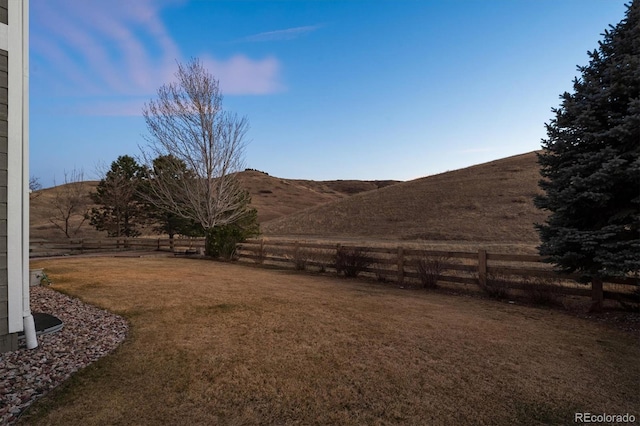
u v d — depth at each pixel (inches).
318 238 1243.8
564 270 236.4
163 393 115.5
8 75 147.3
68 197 914.1
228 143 652.1
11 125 148.5
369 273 390.0
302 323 194.9
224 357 145.9
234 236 554.9
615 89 206.8
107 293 267.4
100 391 116.0
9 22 147.6
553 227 238.5
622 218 208.7
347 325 191.9
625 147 208.4
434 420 101.3
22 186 152.1
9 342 148.1
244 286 307.6
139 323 191.5
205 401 111.0
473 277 297.9
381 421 100.8
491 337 173.3
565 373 132.4
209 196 584.4
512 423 100.4
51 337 166.9
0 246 145.4
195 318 202.4
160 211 765.9
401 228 1321.4
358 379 126.7
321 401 111.7
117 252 704.4
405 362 142.0
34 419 99.6
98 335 170.6
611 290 228.7
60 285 298.7
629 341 168.9
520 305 244.7
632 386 122.4
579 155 219.9
